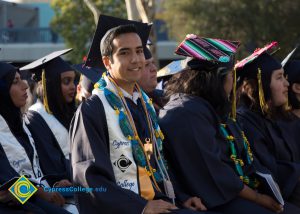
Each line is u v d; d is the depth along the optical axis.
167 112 8.14
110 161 7.22
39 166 9.41
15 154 8.63
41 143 9.71
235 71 8.77
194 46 8.41
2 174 8.15
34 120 9.88
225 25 37.72
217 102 8.37
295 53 10.70
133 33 7.45
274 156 9.44
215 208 8.07
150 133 7.66
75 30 36.47
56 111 10.06
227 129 8.61
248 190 8.26
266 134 9.46
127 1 18.20
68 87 10.14
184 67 8.66
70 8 36.16
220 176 7.90
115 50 7.40
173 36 40.47
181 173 7.93
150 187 7.34
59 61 10.16
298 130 10.02
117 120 7.35
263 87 9.37
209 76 8.30
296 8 37.31
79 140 7.17
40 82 10.19
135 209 6.95
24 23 51.59
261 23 36.97
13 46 47.44
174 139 7.95
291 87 10.41
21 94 8.99
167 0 39.31
